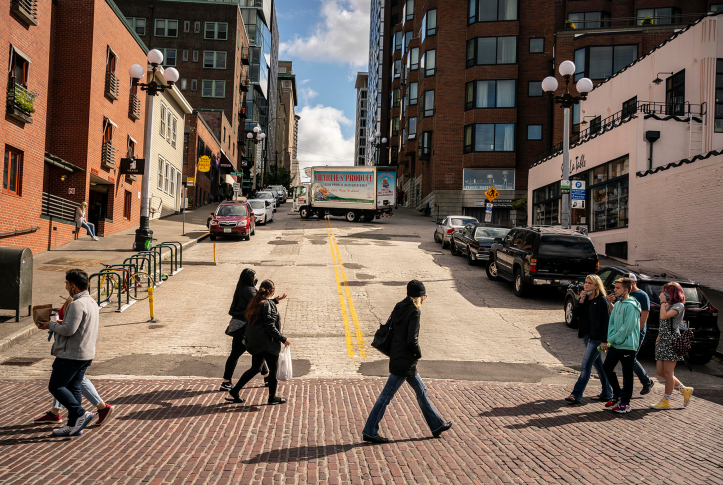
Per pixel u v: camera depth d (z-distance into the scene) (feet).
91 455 18.69
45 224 65.67
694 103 73.10
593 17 161.58
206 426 21.84
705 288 56.24
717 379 32.35
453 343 37.42
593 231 83.56
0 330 35.14
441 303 50.06
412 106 190.29
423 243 92.48
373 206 131.54
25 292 37.78
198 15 215.51
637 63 86.99
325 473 17.75
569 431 22.27
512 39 146.20
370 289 54.60
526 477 17.81
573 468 18.58
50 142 75.82
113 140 86.38
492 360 33.86
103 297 47.26
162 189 120.67
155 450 19.27
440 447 20.27
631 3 162.61
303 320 42.29
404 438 21.13
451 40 152.15
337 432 21.58
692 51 73.72
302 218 138.41
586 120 105.60
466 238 74.69
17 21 57.47
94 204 86.07
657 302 35.35
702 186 57.47
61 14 76.07
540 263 50.62
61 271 53.88
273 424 22.29
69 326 19.77
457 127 151.23
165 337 36.55
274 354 24.67
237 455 19.03
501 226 73.92
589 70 123.85
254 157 269.85
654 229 65.92
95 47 77.56
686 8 156.97
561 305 50.85
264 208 120.57
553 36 148.77
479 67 147.23
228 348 34.58
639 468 18.65
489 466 18.63
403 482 17.24
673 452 20.16
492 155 146.20
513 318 45.39
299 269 64.39
